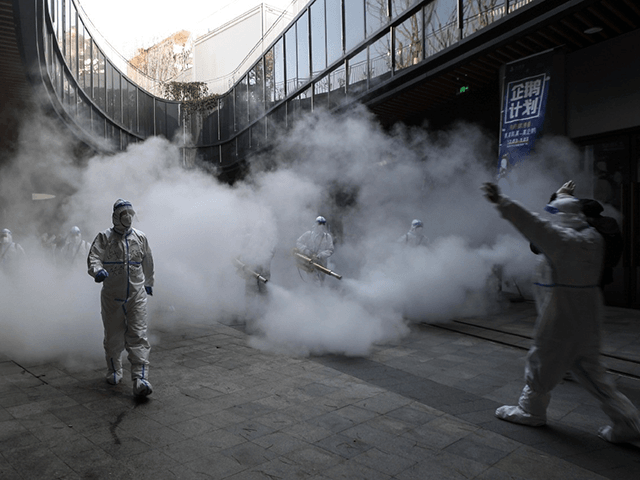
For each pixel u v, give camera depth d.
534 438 3.23
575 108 8.03
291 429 3.33
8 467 2.75
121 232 4.19
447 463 2.85
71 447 3.02
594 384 3.18
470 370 4.82
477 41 7.64
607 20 6.88
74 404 3.78
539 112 7.73
